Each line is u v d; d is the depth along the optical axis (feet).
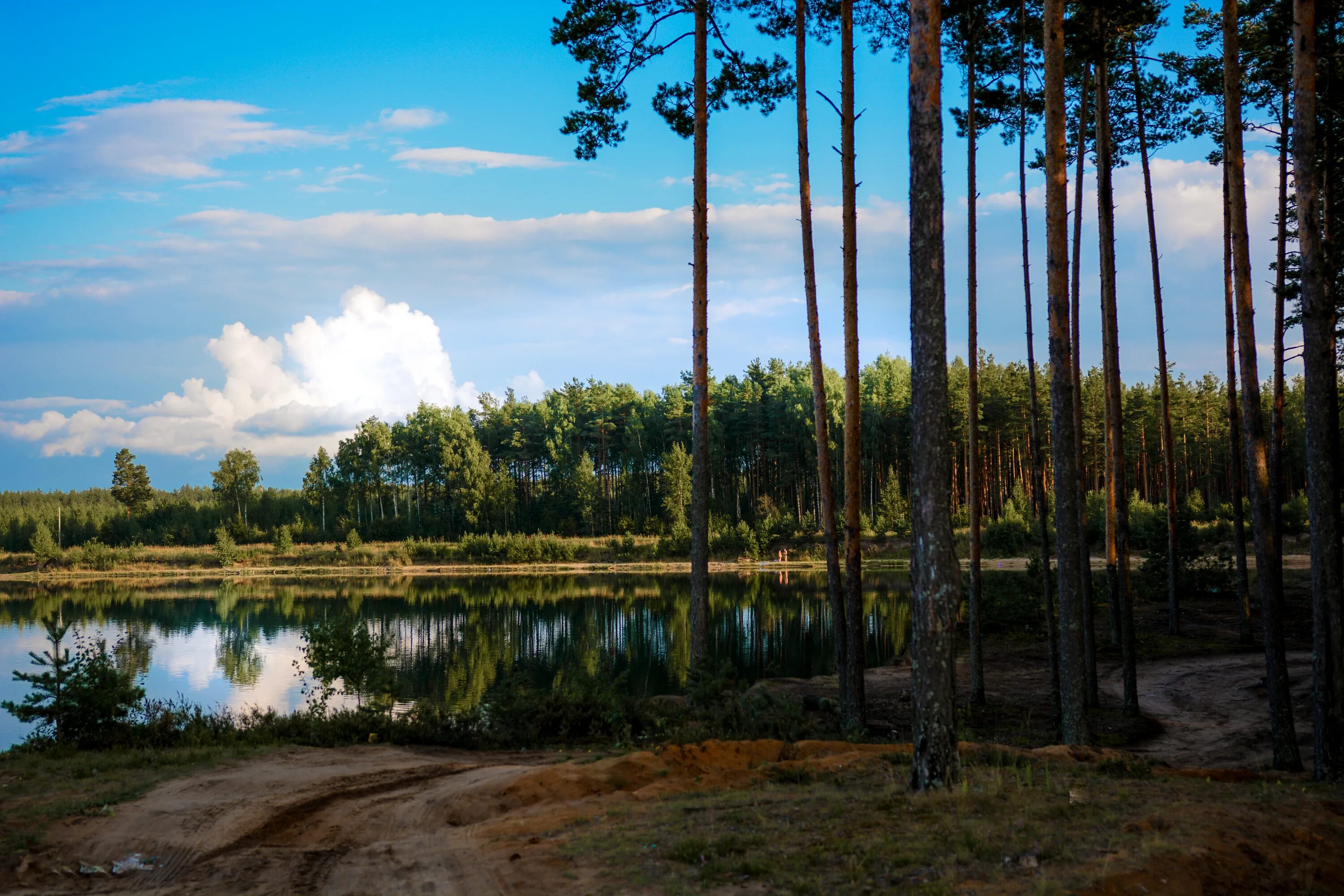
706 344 56.29
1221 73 64.13
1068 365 41.83
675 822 25.57
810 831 23.68
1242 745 46.73
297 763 38.11
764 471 321.52
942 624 27.91
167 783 33.71
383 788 33.37
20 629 125.90
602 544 271.49
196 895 21.86
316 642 54.24
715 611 139.85
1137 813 23.90
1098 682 68.08
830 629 115.75
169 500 398.01
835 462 284.61
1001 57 61.36
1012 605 95.71
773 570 226.58
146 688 77.66
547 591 185.88
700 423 55.26
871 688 67.56
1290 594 111.24
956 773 27.53
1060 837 21.49
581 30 55.98
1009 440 273.75
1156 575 112.47
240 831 27.35
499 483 316.81
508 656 94.99
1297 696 58.44
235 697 73.05
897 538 246.27
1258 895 18.70
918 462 28.73
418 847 25.66
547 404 377.91
